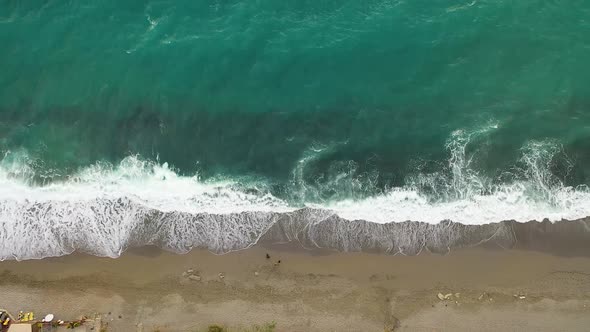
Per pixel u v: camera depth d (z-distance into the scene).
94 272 40.56
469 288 39.66
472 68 45.03
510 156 42.59
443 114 43.94
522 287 39.56
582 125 43.22
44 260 40.88
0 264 40.75
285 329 39.16
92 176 42.66
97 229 41.44
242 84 45.09
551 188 41.69
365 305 39.44
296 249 40.84
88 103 44.66
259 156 43.19
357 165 42.72
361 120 43.97
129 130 43.88
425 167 42.53
